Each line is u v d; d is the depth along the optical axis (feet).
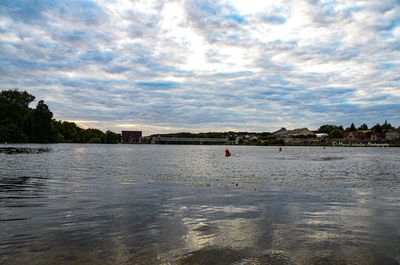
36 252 28.81
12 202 51.47
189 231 35.70
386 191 66.49
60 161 155.84
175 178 88.02
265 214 44.19
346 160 201.46
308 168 130.82
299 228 37.32
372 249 30.50
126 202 52.03
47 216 42.11
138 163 154.30
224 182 79.56
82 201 52.70
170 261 27.09
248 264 26.71
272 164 155.43
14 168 114.21
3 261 26.76
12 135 479.41
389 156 274.16
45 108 543.80
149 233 34.78
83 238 32.81
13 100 508.12
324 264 26.96
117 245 30.81
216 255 28.53
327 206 50.01
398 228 37.65
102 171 107.76
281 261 27.43
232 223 39.32
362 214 44.70
